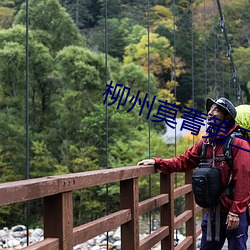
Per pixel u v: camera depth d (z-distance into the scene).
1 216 12.38
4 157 13.83
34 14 15.31
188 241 3.46
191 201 3.66
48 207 1.54
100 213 13.42
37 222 12.66
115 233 7.24
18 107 14.23
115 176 2.01
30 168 13.77
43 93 14.56
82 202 13.19
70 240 1.59
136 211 2.29
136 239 2.28
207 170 2.19
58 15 15.49
